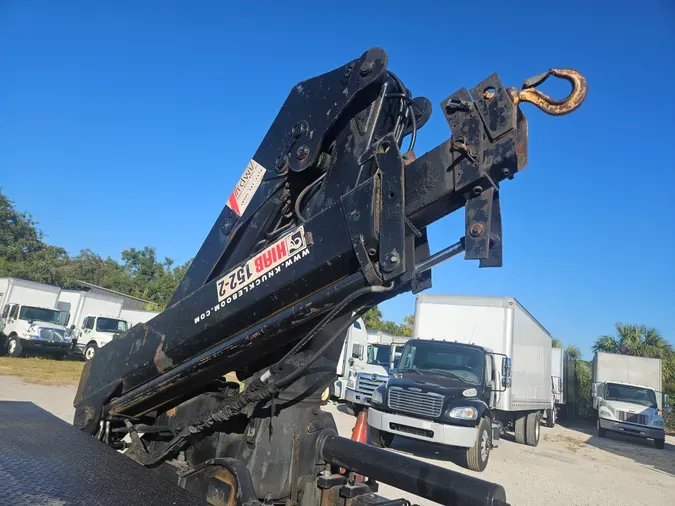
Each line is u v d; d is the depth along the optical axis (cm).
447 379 977
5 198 5184
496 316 1195
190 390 296
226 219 269
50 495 170
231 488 253
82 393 320
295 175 247
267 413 284
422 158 203
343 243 207
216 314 245
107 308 2509
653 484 974
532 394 1345
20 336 1952
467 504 246
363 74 221
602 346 3297
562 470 1002
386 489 646
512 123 182
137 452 310
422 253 228
